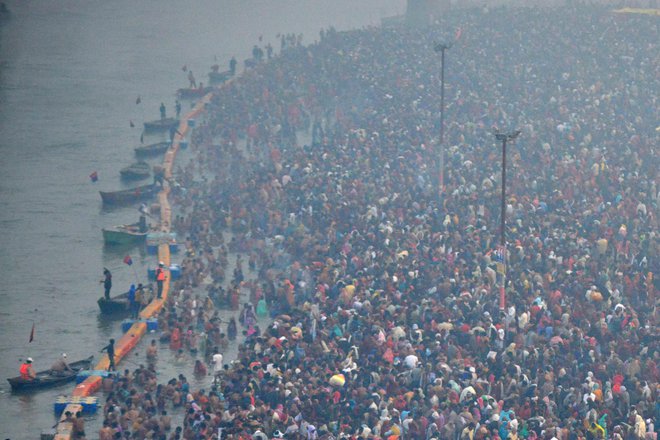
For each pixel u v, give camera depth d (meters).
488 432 199.25
